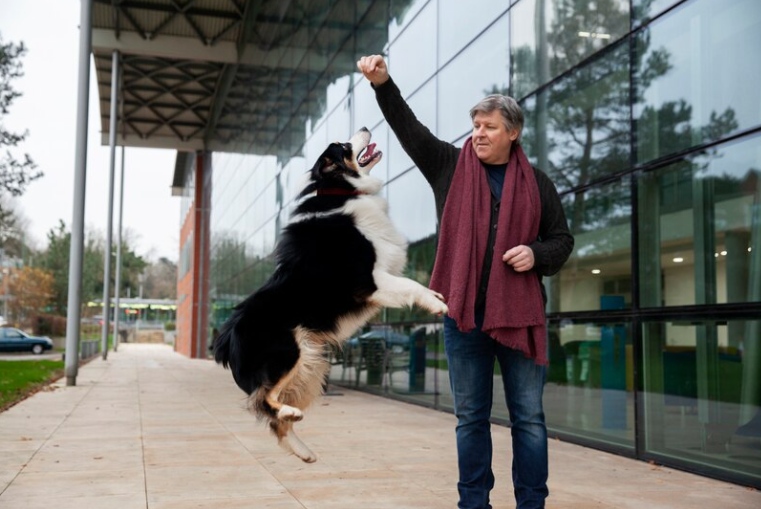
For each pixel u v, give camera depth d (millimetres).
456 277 2721
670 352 4953
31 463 4852
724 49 4512
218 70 23953
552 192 2963
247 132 22000
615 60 5656
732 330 4391
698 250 4738
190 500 3824
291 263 3441
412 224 9539
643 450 5168
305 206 3506
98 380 13820
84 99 11914
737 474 4316
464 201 2812
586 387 5965
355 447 5680
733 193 4430
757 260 4238
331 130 12992
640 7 5367
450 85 8578
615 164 5648
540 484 2785
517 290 2707
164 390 11492
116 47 20328
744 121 4355
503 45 7410
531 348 2742
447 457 5215
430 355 8922
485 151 2852
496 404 7262
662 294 5082
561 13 6395
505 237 2732
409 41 9883
